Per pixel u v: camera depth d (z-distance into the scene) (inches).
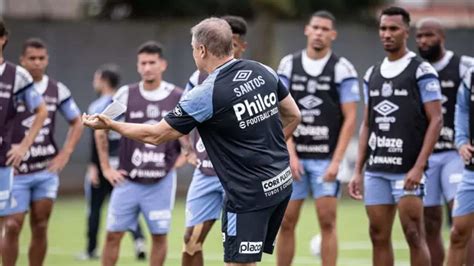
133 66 3073.3
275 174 850.1
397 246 1615.4
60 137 2952.8
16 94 1110.4
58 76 3031.5
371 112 1087.6
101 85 1555.1
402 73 1060.5
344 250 1578.5
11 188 1115.3
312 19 1183.6
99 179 1528.1
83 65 3051.2
